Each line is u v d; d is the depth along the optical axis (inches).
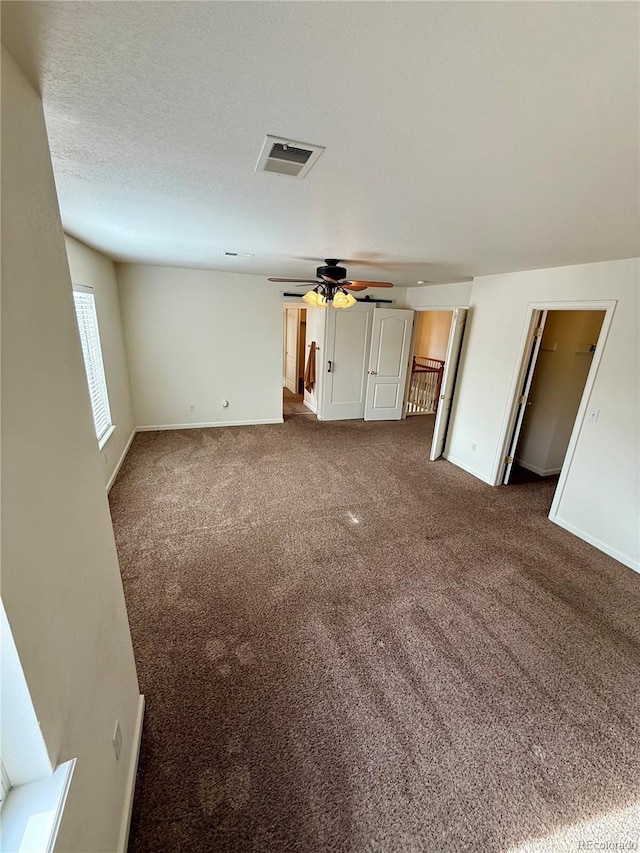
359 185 57.8
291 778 57.0
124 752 52.6
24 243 30.6
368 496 149.6
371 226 82.5
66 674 34.5
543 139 41.3
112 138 44.9
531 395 180.7
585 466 122.3
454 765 59.4
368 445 208.5
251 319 217.2
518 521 134.3
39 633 29.7
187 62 30.3
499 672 75.5
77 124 41.4
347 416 259.9
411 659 77.7
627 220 68.4
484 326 164.4
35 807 29.7
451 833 51.6
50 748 30.9
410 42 27.1
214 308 207.8
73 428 40.1
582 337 161.8
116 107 37.7
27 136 31.9
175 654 77.0
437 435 187.6
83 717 38.4
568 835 51.8
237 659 76.4
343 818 52.7
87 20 25.3
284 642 80.8
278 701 68.3
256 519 129.6
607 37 25.8
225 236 102.2
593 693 71.8
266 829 51.3
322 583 99.3
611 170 48.3
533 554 115.2
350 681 72.6
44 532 31.6
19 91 30.4
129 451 184.9
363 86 33.2
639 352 106.7
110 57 29.4
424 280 194.4
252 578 100.3
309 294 142.1
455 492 155.9
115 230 101.3
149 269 190.2
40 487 31.4
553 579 103.8
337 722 65.1
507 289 151.2
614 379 113.0
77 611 38.1
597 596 97.7
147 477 158.2
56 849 29.2
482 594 97.2
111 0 23.5
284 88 33.8
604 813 54.1
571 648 81.7
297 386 327.0
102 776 42.8
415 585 99.8
